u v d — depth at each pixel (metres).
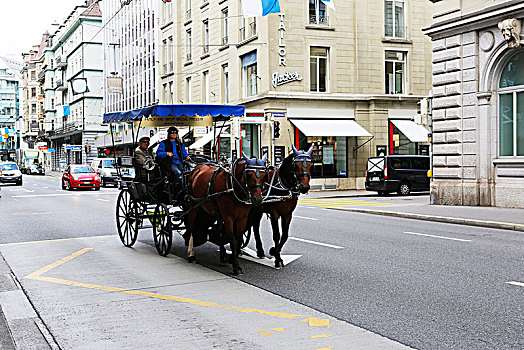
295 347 5.14
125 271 8.95
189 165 10.62
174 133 10.60
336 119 32.09
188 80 42.38
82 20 71.94
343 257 9.82
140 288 7.71
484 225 14.84
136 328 5.84
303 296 7.07
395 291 7.22
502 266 8.87
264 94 30.55
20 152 90.69
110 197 27.75
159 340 5.43
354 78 32.62
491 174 18.95
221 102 36.66
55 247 11.63
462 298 6.82
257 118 28.62
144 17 51.31
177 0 43.19
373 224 15.20
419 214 17.06
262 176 8.24
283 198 8.77
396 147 33.06
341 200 24.92
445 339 5.29
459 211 17.69
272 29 30.73
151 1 49.41
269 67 30.69
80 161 73.19
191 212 9.55
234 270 8.56
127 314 6.38
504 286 7.43
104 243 12.18
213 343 5.30
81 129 71.06
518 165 18.09
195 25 40.41
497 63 18.59
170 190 10.34
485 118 18.92
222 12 36.47
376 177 28.22
